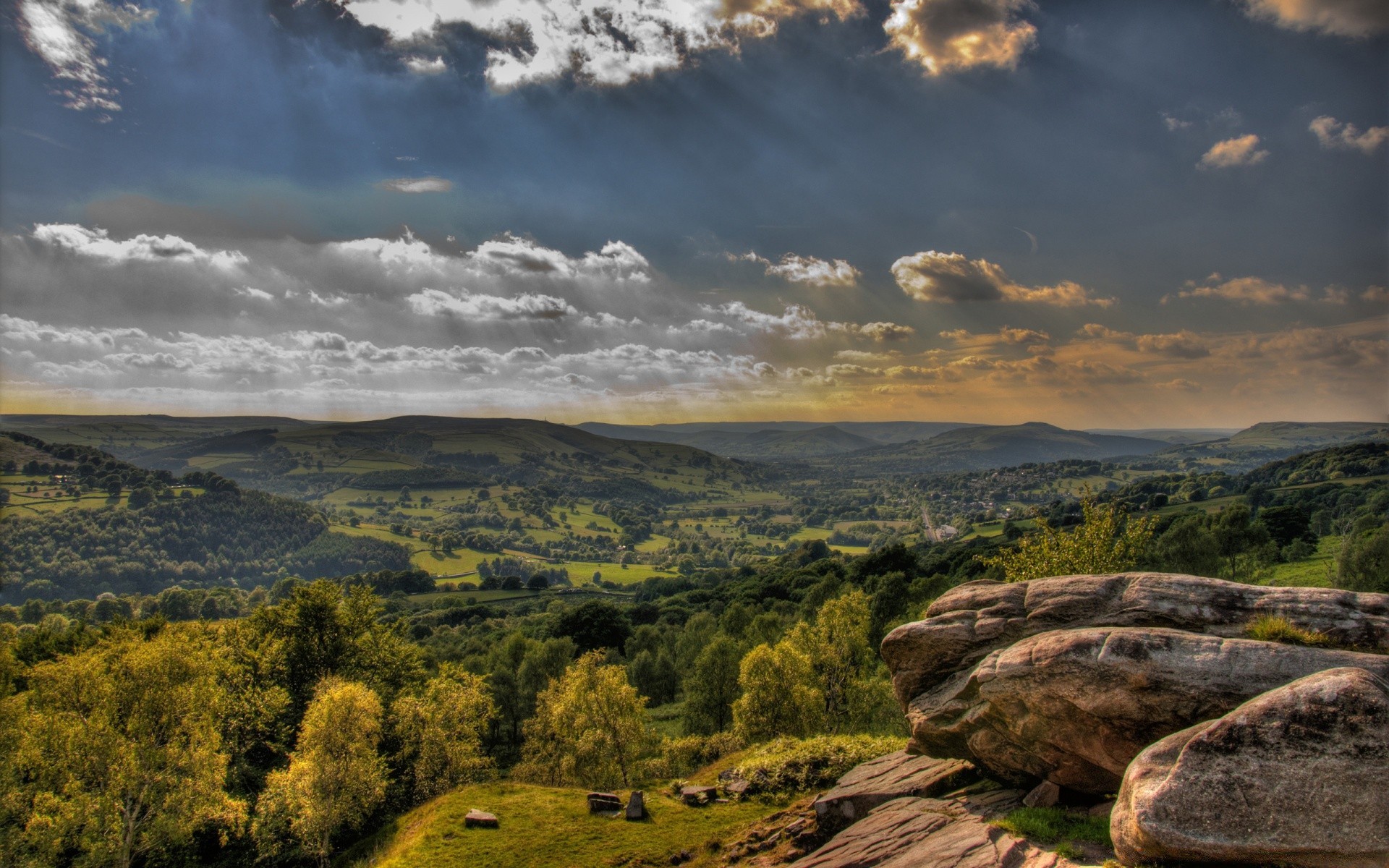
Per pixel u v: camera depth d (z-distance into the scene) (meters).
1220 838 11.57
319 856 37.03
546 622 147.88
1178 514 156.25
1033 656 17.39
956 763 21.41
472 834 25.77
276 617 55.62
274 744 46.44
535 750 55.69
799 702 42.22
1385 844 10.59
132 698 35.16
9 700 34.66
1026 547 44.75
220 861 39.16
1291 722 12.15
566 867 22.80
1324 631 15.45
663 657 96.12
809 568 170.25
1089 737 16.44
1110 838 13.59
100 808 32.72
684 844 23.83
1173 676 15.25
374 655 58.25
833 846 18.12
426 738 45.44
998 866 13.88
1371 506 122.31
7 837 32.56
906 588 91.75
